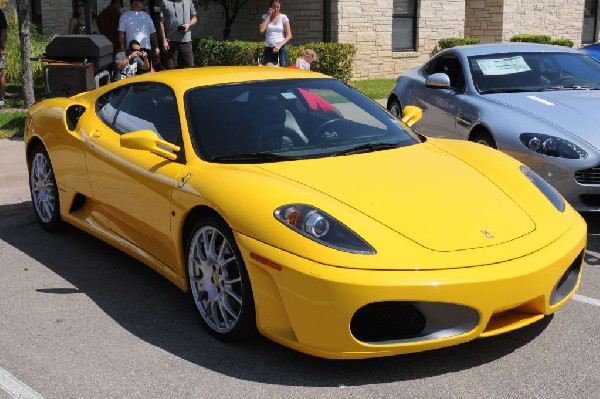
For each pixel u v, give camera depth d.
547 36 18.53
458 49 8.21
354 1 16.50
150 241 4.78
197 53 16.94
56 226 6.13
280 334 3.72
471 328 3.58
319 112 4.87
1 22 11.95
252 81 5.02
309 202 3.78
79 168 5.50
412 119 5.37
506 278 3.54
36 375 3.81
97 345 4.15
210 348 4.08
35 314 4.61
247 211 3.80
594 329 4.24
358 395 3.55
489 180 4.33
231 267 4.04
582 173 5.89
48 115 5.96
